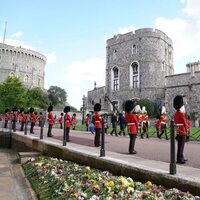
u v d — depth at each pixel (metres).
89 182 8.23
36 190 9.12
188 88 45.03
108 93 59.09
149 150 13.52
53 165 11.37
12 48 102.75
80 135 24.48
